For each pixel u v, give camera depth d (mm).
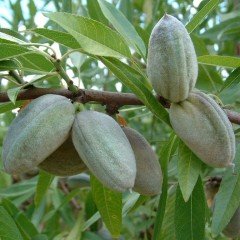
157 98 177
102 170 156
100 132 159
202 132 167
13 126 162
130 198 242
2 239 196
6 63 184
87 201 278
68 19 169
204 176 268
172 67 163
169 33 163
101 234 288
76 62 232
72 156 173
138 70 188
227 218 198
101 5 203
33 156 157
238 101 240
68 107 164
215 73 264
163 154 195
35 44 177
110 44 176
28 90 178
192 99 171
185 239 198
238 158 203
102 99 179
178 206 199
